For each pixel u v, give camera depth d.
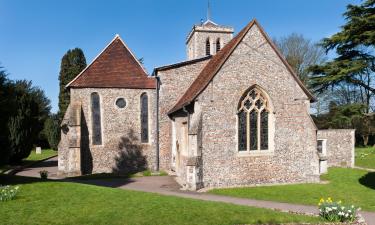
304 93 19.83
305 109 19.78
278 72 19.44
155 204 12.12
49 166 31.03
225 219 10.59
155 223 10.16
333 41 33.53
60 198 12.96
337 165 28.30
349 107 34.56
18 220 10.22
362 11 31.77
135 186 18.98
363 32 31.19
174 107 23.92
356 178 21.55
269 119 19.25
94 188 15.09
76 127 24.14
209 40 31.05
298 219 10.85
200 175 17.64
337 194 16.38
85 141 24.98
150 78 26.05
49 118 53.09
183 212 11.16
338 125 39.31
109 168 25.27
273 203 14.27
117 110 25.56
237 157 18.45
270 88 19.25
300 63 43.50
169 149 25.62
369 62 34.12
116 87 25.56
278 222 10.49
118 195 13.62
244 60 18.88
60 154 24.66
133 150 25.59
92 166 25.02
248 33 19.08
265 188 17.67
